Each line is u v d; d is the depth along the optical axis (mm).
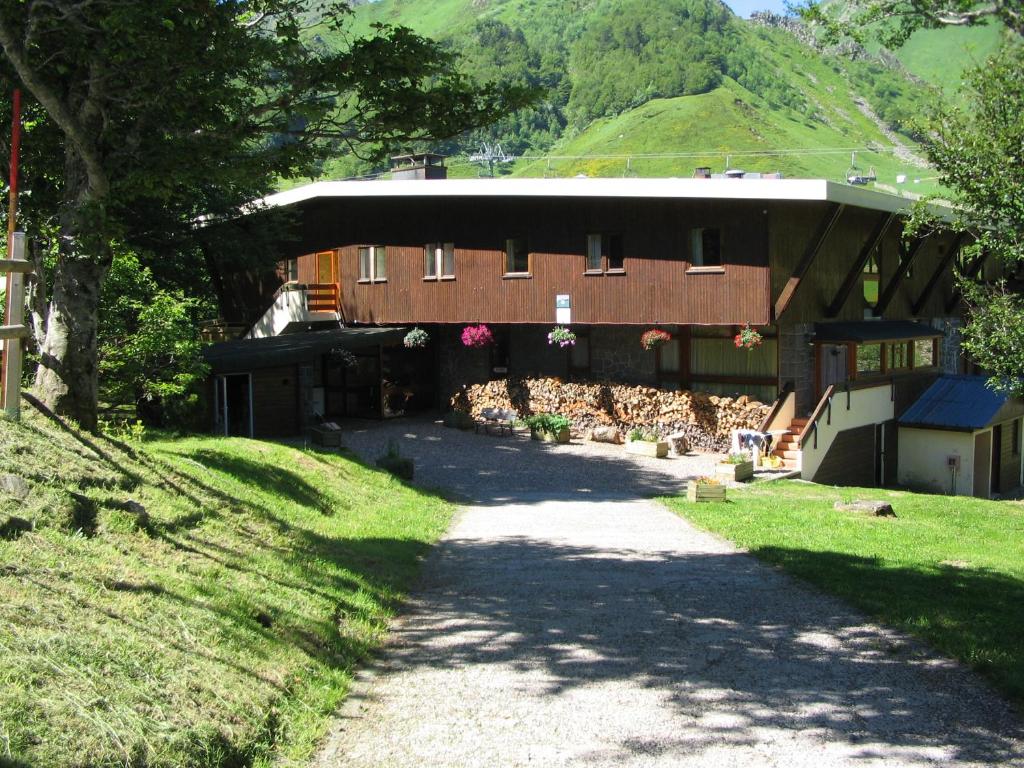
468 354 28703
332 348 23078
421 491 16969
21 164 11430
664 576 9836
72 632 5090
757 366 23781
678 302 23062
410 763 5008
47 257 12438
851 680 6402
